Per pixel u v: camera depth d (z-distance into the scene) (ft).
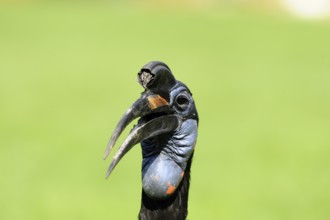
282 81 107.86
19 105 88.48
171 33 164.45
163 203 18.97
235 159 62.49
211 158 62.95
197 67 120.16
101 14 197.26
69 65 122.72
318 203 49.29
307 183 54.24
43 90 99.66
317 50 140.77
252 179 55.62
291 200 50.01
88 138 70.13
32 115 81.87
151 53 135.33
